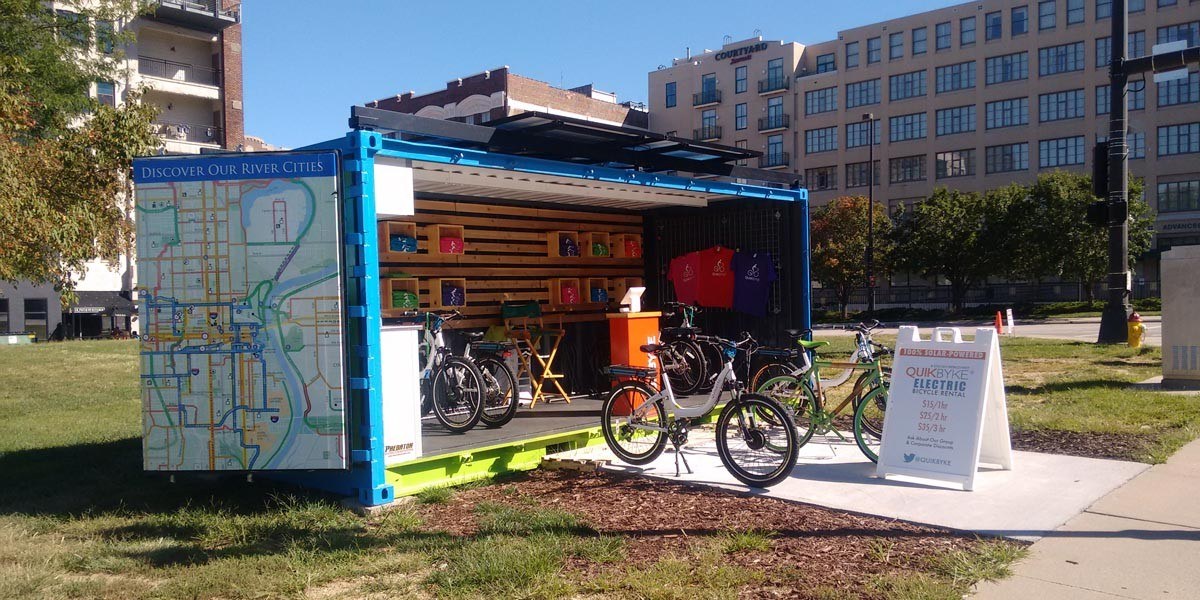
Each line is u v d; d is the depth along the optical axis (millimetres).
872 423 7809
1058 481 6020
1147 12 48344
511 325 9445
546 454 7141
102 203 11023
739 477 6168
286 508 5695
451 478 6312
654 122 69062
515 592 4012
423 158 6031
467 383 7352
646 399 6867
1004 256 39812
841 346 20031
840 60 59625
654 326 8875
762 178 8789
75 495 6289
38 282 11172
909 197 56844
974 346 6172
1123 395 10125
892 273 45844
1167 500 5445
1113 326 17562
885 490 5922
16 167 9344
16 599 4035
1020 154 52656
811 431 7078
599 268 10336
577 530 5055
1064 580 4082
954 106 54938
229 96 44156
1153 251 48844
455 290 8906
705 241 10086
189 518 5473
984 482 6066
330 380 5566
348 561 4562
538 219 9758
